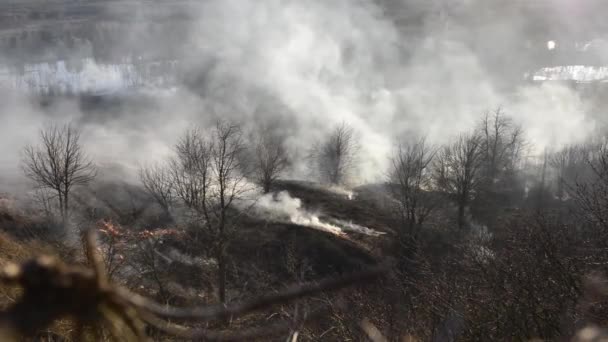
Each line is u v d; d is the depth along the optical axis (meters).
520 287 13.06
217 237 32.56
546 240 14.30
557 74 114.12
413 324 13.34
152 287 28.48
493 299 13.11
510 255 15.02
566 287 12.48
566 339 9.07
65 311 1.28
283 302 1.56
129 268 26.70
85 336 1.31
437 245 37.81
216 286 31.62
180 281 31.42
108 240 25.59
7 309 1.24
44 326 1.24
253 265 31.58
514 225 20.83
